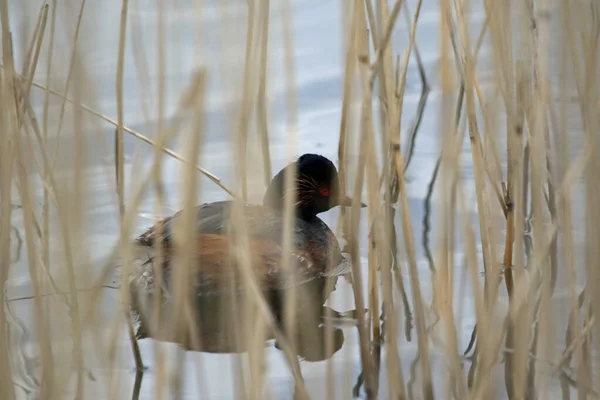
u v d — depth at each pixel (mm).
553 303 8625
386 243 8164
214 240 13133
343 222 15516
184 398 9742
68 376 8086
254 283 7680
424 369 8125
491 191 9016
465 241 9125
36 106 12516
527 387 9312
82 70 7680
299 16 22734
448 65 7855
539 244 7816
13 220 14492
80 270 8086
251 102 7562
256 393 7625
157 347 8016
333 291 13562
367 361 8609
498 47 8859
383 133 8508
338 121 18281
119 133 9094
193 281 12938
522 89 10148
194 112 7305
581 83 7691
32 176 8539
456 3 9805
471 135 9898
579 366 8055
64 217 7902
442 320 8531
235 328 7910
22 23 7879
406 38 20266
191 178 7547
